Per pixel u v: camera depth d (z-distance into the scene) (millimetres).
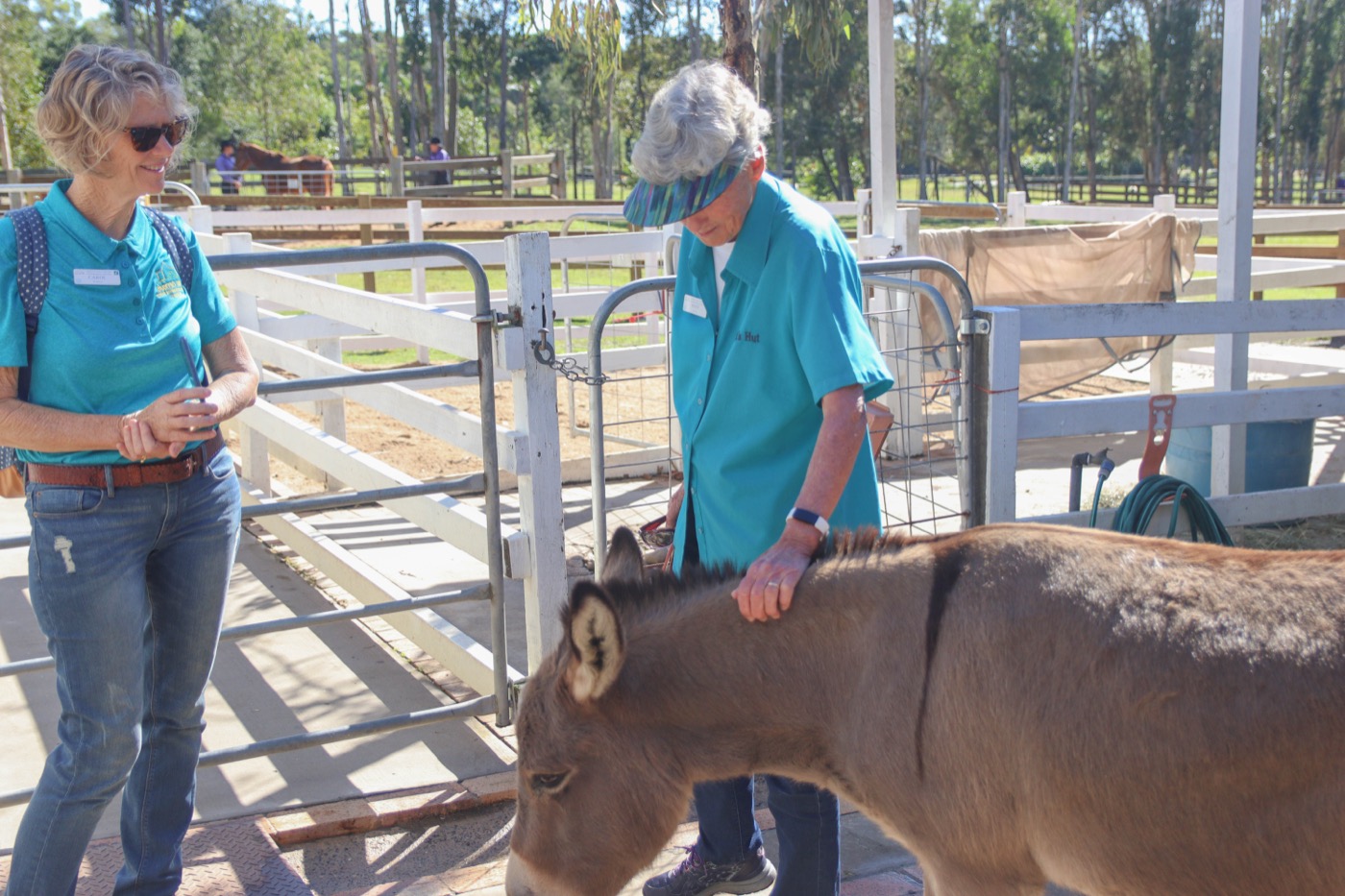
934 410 8125
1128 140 54219
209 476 2535
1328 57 50781
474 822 3418
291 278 5352
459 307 9148
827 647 2178
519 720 2283
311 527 5645
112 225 2383
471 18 50000
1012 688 1979
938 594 2084
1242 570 1994
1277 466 5953
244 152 24328
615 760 2217
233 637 3344
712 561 2621
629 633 2285
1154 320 4266
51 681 4371
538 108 61406
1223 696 1861
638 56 45625
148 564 2543
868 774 2139
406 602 3586
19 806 3467
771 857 3176
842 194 51938
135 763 2619
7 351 2273
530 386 3633
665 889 2799
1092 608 1978
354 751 3816
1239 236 5551
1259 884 1894
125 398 2400
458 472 7422
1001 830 2033
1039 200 50000
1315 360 9734
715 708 2229
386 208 14430
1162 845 1926
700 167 2148
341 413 7090
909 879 3000
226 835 3189
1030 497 6871
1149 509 4113
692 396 2594
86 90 2184
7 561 5754
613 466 6938
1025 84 53281
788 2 9602
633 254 9656
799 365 2375
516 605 5367
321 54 66438
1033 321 3996
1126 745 1906
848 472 2248
